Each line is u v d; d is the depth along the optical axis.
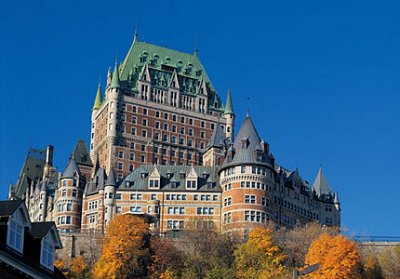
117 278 141.38
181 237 160.50
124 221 150.25
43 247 53.78
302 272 56.75
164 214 183.38
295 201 190.50
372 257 143.12
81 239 160.88
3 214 49.12
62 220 197.50
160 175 188.12
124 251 144.88
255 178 177.88
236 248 153.00
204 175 187.88
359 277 134.00
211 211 181.50
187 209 182.50
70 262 151.62
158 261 145.50
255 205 176.00
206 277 137.12
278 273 136.12
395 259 146.00
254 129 185.88
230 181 179.50
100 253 156.38
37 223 55.41
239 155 180.38
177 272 142.62
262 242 147.38
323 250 136.50
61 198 199.62
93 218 191.12
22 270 49.34
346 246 136.12
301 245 150.12
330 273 132.50
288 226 184.88
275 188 183.50
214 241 154.38
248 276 137.12
